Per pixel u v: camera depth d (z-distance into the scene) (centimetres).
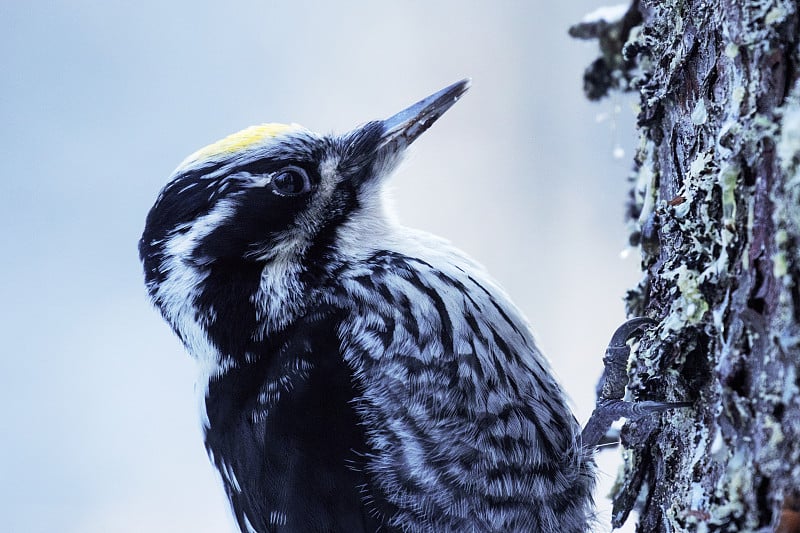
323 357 257
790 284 252
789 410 252
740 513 252
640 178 258
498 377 257
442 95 260
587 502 258
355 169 259
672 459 255
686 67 255
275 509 257
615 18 261
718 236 254
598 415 256
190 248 259
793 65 252
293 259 258
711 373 254
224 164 259
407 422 257
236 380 258
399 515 257
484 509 257
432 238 259
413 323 258
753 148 252
